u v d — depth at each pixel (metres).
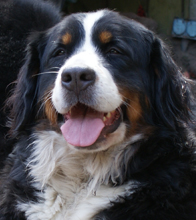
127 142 1.08
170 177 1.06
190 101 1.16
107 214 1.05
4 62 1.32
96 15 1.11
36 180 1.09
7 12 1.37
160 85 1.10
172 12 2.70
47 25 1.38
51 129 1.11
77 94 1.01
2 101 1.31
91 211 1.07
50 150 1.10
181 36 2.63
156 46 1.12
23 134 1.14
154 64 1.11
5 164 1.19
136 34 1.11
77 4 2.65
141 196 1.05
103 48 1.08
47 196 1.08
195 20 2.63
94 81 1.01
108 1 2.74
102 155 1.08
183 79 1.14
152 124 1.09
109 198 1.06
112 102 1.03
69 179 1.10
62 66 1.06
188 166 1.08
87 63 1.02
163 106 1.09
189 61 2.54
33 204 1.08
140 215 1.03
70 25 1.10
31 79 1.15
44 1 1.49
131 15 2.56
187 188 1.06
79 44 1.09
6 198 1.10
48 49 1.12
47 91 1.10
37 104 1.13
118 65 1.07
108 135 1.06
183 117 1.12
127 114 1.07
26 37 1.35
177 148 1.08
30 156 1.12
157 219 1.03
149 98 1.10
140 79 1.09
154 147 1.08
